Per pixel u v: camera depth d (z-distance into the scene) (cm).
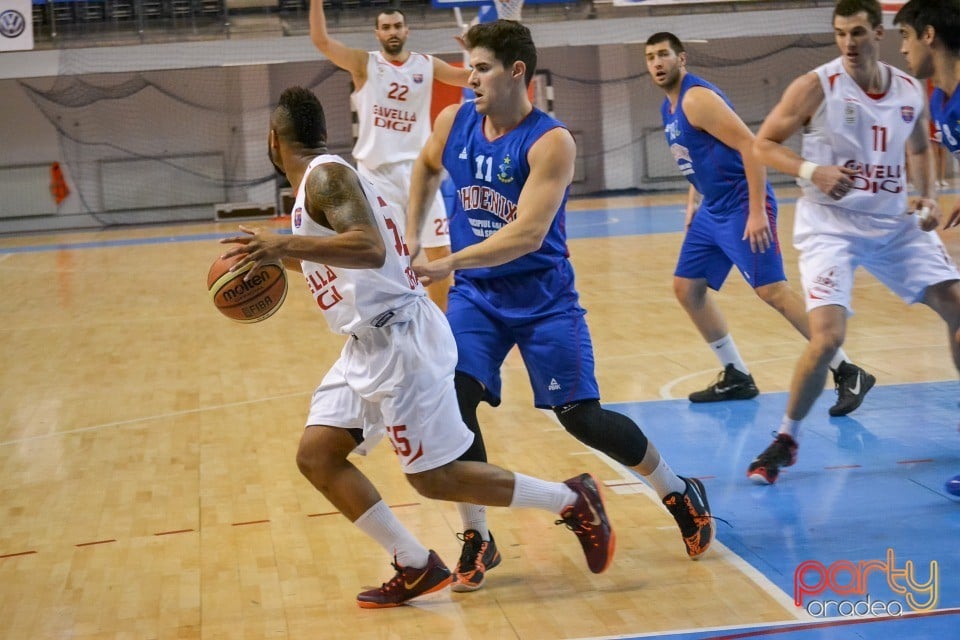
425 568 673
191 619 671
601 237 3144
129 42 3984
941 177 3956
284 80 4728
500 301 734
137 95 4650
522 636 624
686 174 1154
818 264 900
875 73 884
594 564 695
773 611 636
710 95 1080
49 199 4662
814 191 916
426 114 1523
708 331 1179
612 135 4888
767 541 764
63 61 3928
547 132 693
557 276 730
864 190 895
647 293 2047
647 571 721
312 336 1775
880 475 902
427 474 644
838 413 1098
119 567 773
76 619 678
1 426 1237
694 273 1159
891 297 1862
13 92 4569
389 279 625
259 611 681
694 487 736
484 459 707
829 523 793
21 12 3734
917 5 855
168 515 895
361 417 654
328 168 594
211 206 4753
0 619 684
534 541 798
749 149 1045
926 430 1028
